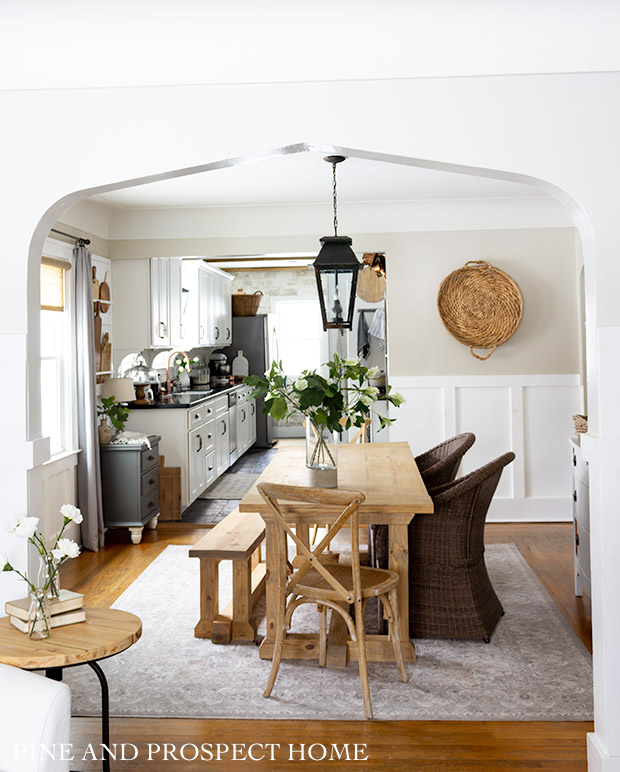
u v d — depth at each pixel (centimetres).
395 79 240
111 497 538
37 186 249
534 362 586
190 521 607
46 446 262
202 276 802
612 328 235
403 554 332
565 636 360
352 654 337
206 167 250
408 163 249
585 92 237
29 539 230
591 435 242
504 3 225
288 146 243
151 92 246
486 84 239
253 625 375
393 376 592
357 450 484
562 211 578
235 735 272
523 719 281
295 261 912
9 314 251
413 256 586
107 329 593
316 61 239
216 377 921
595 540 241
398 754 257
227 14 229
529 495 591
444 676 318
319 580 314
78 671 329
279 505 331
